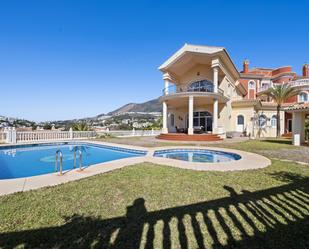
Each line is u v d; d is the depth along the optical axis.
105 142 17.53
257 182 5.80
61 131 20.12
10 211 3.81
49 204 4.15
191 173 6.72
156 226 3.35
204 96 20.31
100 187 5.25
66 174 6.57
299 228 3.30
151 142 17.92
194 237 3.05
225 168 7.52
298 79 30.97
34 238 2.98
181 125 27.75
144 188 5.20
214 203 4.29
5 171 9.41
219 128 22.16
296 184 5.62
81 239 2.97
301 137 16.56
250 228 3.30
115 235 3.08
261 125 28.34
